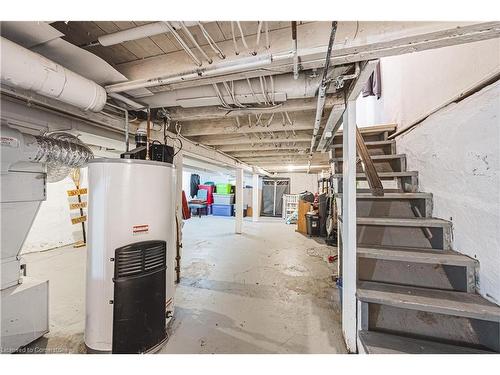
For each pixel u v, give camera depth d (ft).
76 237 14.65
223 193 31.50
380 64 10.36
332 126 7.50
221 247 14.34
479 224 4.25
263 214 32.63
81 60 4.18
